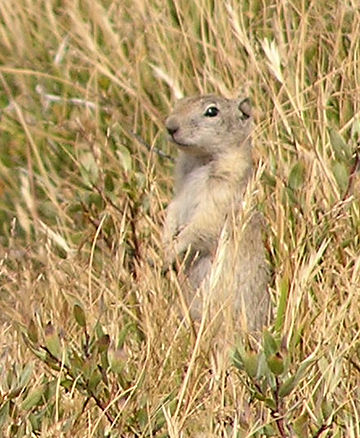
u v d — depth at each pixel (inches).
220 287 400.5
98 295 409.1
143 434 329.7
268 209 421.1
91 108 525.3
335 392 346.0
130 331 385.4
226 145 429.7
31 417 327.9
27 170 505.4
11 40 562.6
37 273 445.1
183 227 423.5
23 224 471.5
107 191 441.7
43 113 531.8
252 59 460.4
